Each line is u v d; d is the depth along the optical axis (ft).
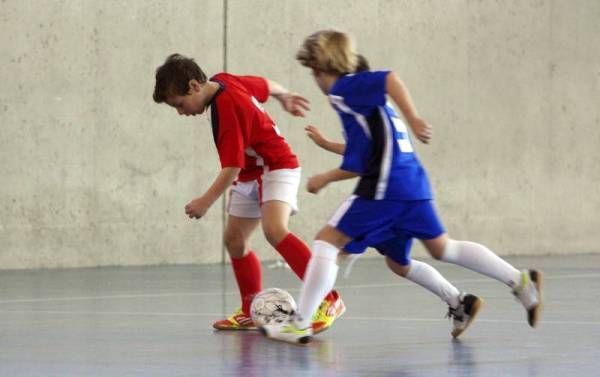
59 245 87.40
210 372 36.83
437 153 105.91
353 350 42.32
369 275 83.66
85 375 36.24
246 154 49.21
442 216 106.32
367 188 42.24
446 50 106.11
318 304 43.70
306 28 98.68
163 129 91.76
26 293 67.21
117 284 73.67
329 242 43.04
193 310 57.72
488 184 108.88
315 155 99.40
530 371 36.94
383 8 102.73
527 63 110.73
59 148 87.10
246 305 49.57
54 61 86.63
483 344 43.96
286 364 38.70
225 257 94.99
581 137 114.21
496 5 108.78
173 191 92.48
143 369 37.55
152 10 90.94
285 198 49.11
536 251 111.96
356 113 41.98
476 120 107.96
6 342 44.68
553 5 112.16
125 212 90.27
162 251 92.12
